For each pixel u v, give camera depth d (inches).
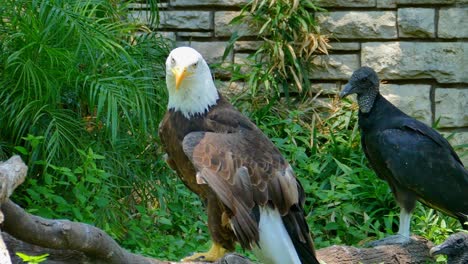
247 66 566.3
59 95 417.7
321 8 563.2
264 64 561.0
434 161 443.8
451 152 456.1
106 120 422.6
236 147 323.3
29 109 418.6
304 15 557.9
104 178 416.8
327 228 476.4
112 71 440.5
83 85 419.8
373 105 462.9
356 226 493.0
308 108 559.2
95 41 421.1
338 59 565.6
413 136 447.5
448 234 462.3
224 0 567.2
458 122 559.5
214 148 320.8
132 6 553.0
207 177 315.9
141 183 448.1
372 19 561.6
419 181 442.0
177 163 343.9
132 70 455.8
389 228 468.8
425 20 559.2
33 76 405.4
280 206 323.3
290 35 563.8
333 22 563.8
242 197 316.2
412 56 560.1
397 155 443.8
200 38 569.3
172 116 337.4
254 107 555.2
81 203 404.5
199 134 327.0
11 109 415.2
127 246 418.6
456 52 559.5
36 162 399.5
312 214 493.0
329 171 525.0
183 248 416.2
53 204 419.8
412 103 561.0
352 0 563.2
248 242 316.8
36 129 422.9
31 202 405.1
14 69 422.0
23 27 421.1
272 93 560.7
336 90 565.6
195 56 331.3
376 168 466.3
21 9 428.8
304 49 562.3
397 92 562.3
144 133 438.0
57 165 422.6
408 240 427.2
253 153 324.8
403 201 450.3
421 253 424.2
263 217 321.1
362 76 461.4
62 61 421.4
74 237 280.5
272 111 557.0
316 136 541.3
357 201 506.6
